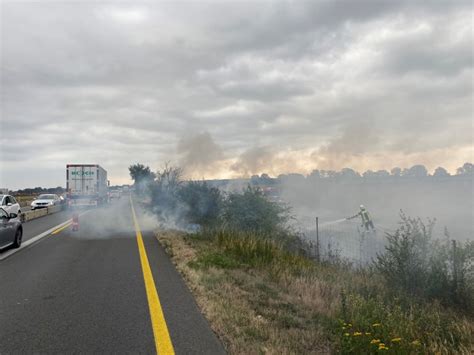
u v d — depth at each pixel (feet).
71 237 50.93
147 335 15.93
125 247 41.47
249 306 19.57
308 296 22.13
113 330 16.58
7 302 21.13
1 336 16.07
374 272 31.07
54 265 31.99
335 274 29.81
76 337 15.88
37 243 45.78
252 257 33.65
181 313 18.71
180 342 15.16
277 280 26.27
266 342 15.01
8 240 39.81
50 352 14.48
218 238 41.65
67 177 116.57
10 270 30.12
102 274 28.07
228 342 15.08
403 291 24.68
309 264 34.09
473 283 24.80
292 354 13.94
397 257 26.25
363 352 14.10
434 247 26.27
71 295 22.36
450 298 24.34
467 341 17.07
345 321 16.90
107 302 20.77
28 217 82.07
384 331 15.80
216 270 27.48
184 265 29.96
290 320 17.87
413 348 14.82
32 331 16.62
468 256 24.93
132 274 27.89
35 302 21.07
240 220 50.72
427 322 19.06
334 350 14.74
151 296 21.79
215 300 20.38
